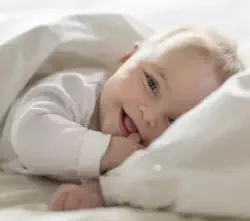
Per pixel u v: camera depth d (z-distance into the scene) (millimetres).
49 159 836
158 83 886
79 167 830
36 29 981
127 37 1128
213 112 695
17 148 848
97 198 780
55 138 836
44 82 930
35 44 979
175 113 872
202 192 675
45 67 1043
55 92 901
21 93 983
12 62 955
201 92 863
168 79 881
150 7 1505
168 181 698
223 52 913
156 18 1442
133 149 842
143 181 715
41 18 1050
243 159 663
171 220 695
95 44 1073
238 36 1341
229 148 669
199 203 681
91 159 825
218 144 673
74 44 1032
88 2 1542
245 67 952
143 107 877
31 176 893
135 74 914
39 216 713
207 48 900
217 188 668
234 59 922
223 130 676
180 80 875
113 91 924
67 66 1076
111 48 1104
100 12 1118
